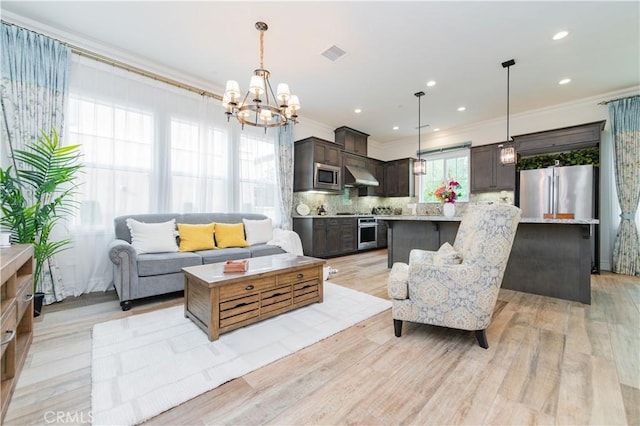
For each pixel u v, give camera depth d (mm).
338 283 3426
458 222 3621
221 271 2207
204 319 1988
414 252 2582
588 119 4391
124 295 2439
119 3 2371
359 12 2455
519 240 3072
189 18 2557
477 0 2295
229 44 2973
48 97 2664
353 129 6188
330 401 1315
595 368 1575
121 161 3174
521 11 2428
